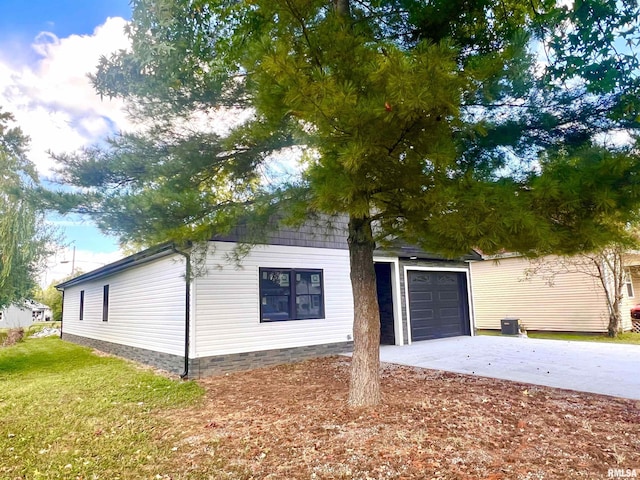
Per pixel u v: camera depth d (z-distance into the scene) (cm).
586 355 845
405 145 316
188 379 733
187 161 512
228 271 807
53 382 748
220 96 522
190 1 472
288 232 906
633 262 1373
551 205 325
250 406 532
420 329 1162
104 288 1294
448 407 476
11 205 984
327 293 958
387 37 449
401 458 342
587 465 323
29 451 411
